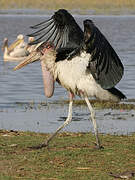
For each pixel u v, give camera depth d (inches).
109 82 453.7
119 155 445.4
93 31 432.8
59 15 461.7
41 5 3983.8
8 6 4050.2
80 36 468.4
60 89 1002.1
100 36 434.9
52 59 468.4
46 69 474.6
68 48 462.6
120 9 3927.2
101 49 435.5
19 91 960.9
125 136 542.6
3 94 924.6
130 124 666.8
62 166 412.5
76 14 3267.7
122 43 1948.8
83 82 455.8
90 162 423.5
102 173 396.2
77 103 824.3
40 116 722.2
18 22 2893.7
